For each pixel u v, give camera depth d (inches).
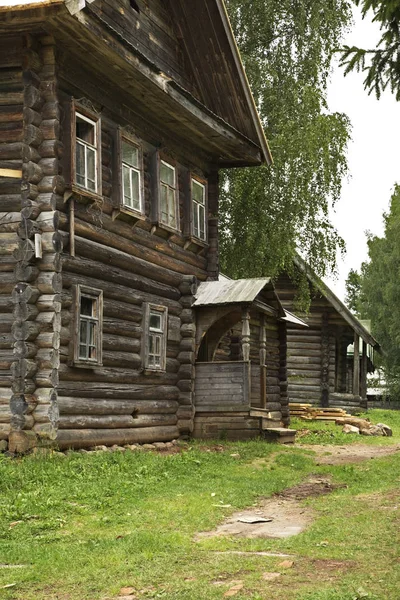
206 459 615.5
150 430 685.3
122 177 652.1
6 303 544.1
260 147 845.8
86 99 600.1
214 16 747.4
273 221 1117.7
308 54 1151.6
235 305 760.3
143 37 707.4
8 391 538.3
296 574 297.7
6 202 551.8
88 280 597.3
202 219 827.4
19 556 328.2
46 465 496.4
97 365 599.2
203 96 815.1
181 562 317.7
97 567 312.5
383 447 800.9
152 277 710.5
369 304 2084.2
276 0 1168.2
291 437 794.8
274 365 980.6
